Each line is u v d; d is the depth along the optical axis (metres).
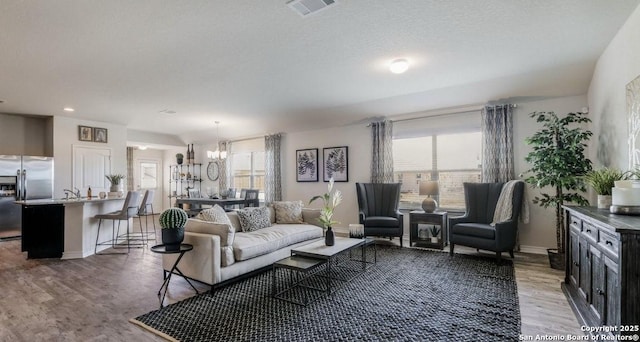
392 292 3.06
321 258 3.12
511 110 4.71
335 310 2.65
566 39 3.03
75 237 4.51
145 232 6.47
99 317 2.55
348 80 4.22
